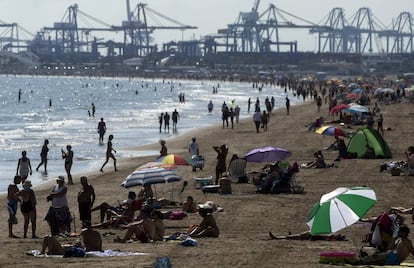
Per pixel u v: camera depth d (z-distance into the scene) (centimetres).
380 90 19025
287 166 5959
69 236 3959
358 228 3994
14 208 4100
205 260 3180
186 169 7006
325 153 8062
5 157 8900
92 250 3444
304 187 5656
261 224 4259
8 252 3484
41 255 3384
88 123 14950
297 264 3088
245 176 5984
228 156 8162
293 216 4516
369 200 3112
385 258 3075
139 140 10881
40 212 5031
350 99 16862
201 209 3931
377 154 7262
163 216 4447
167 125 12512
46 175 7269
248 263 3112
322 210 3084
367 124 10231
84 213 4225
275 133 11000
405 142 9094
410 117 13412
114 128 13138
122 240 3769
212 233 3875
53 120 16062
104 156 8825
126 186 4744
